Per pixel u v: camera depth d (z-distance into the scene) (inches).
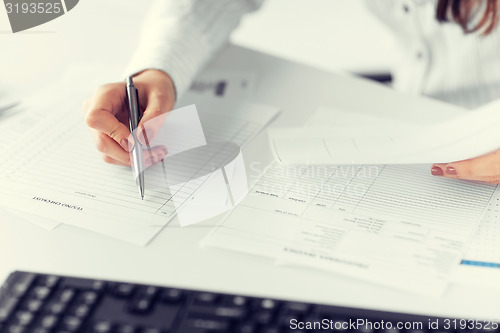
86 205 21.5
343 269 18.6
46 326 16.0
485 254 19.2
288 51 63.0
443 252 19.3
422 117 27.8
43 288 17.1
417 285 18.0
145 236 20.1
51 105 28.4
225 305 16.7
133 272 18.6
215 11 31.7
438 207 21.6
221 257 19.2
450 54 36.1
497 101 24.4
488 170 22.4
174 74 27.2
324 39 62.1
